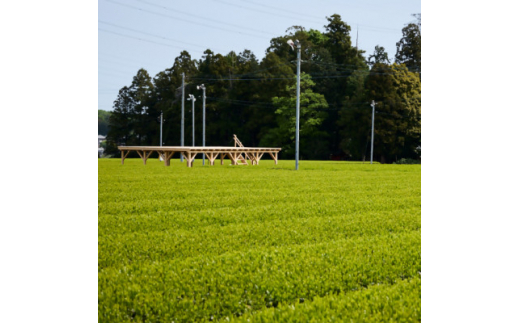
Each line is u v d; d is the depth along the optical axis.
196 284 5.41
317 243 7.48
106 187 15.41
